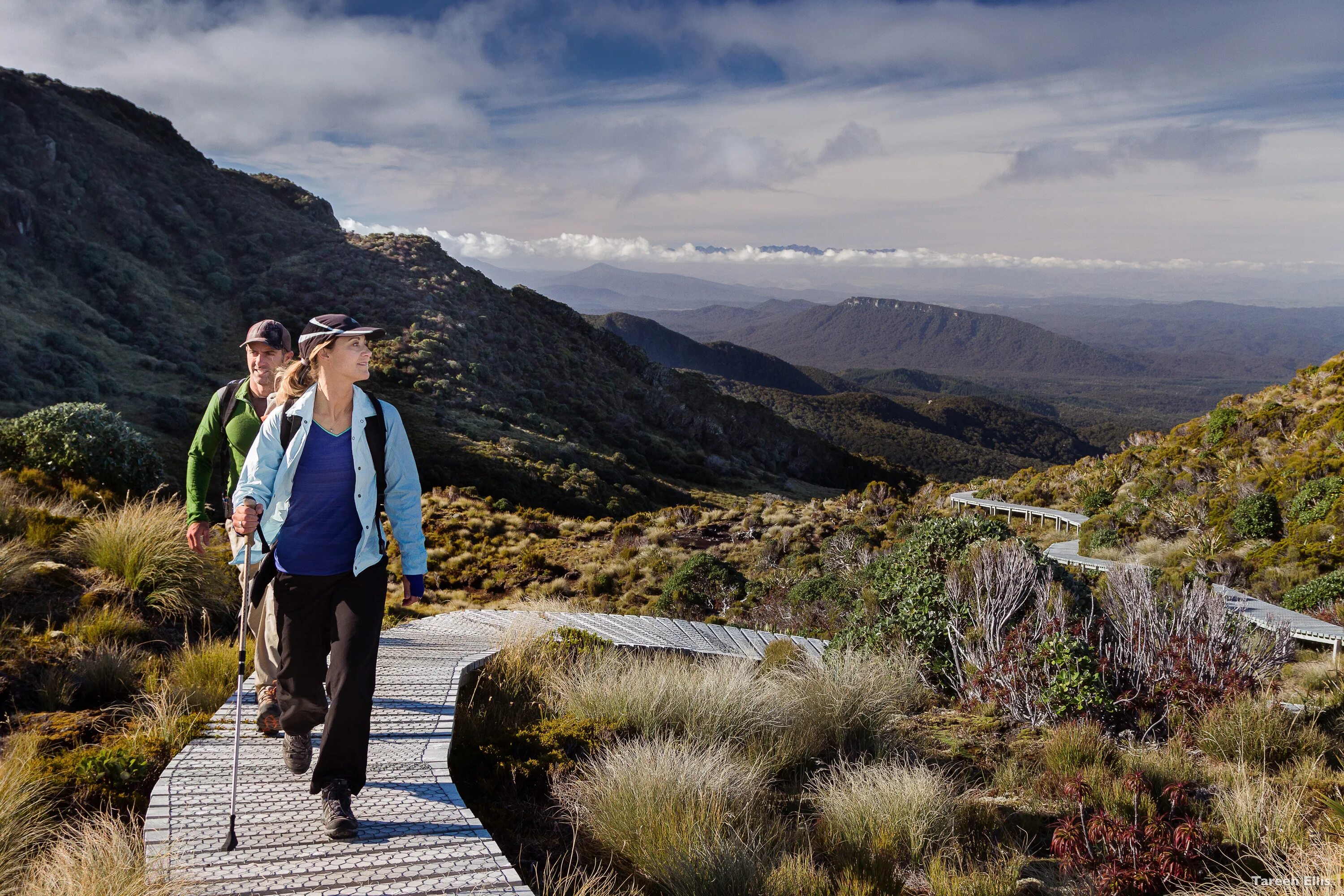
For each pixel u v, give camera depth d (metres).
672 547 28.80
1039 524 34.44
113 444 12.55
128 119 126.06
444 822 3.13
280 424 2.94
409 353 83.56
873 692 6.25
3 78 108.94
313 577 3.00
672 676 5.84
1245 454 28.75
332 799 2.91
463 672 5.55
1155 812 4.37
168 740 3.97
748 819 3.94
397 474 3.13
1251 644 7.64
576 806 3.96
